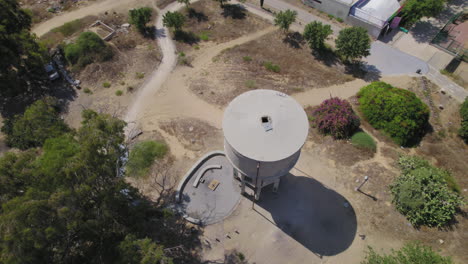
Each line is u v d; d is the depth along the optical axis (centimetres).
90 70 3909
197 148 3272
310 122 3544
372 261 2253
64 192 1744
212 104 3731
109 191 2086
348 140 3366
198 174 3027
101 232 2080
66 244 1969
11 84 3494
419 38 4956
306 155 3241
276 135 2077
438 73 4366
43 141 2381
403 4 5191
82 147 1941
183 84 3972
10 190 1834
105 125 2130
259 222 2764
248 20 5078
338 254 2602
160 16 4997
